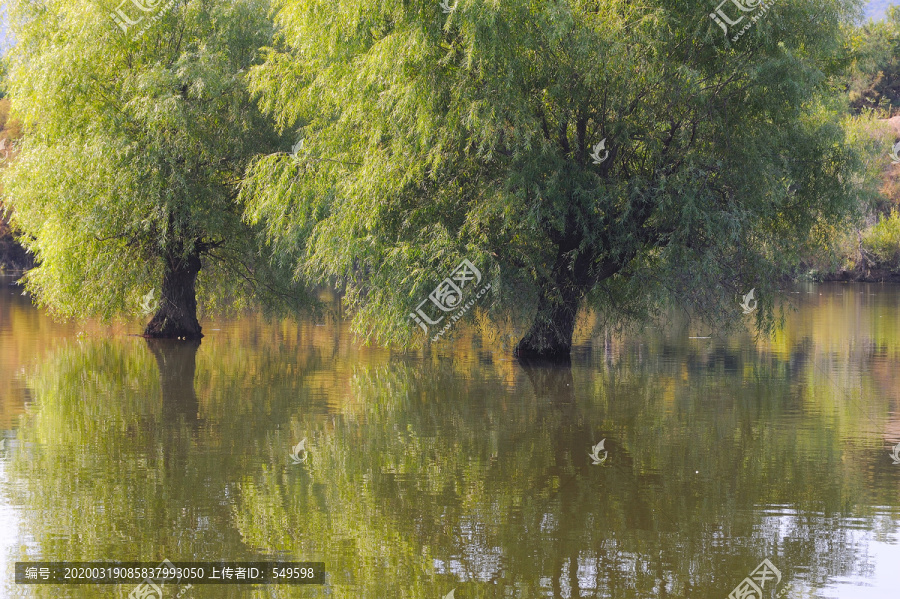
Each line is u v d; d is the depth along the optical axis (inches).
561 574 316.2
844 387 700.7
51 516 374.0
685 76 672.4
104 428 540.7
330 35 711.7
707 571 318.3
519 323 759.7
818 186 769.6
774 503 393.1
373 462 464.4
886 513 378.9
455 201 744.3
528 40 658.2
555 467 454.6
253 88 821.2
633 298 837.2
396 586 306.8
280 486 419.8
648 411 602.5
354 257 726.5
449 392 675.4
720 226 693.9
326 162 757.9
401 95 682.2
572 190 716.0
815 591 299.7
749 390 687.7
